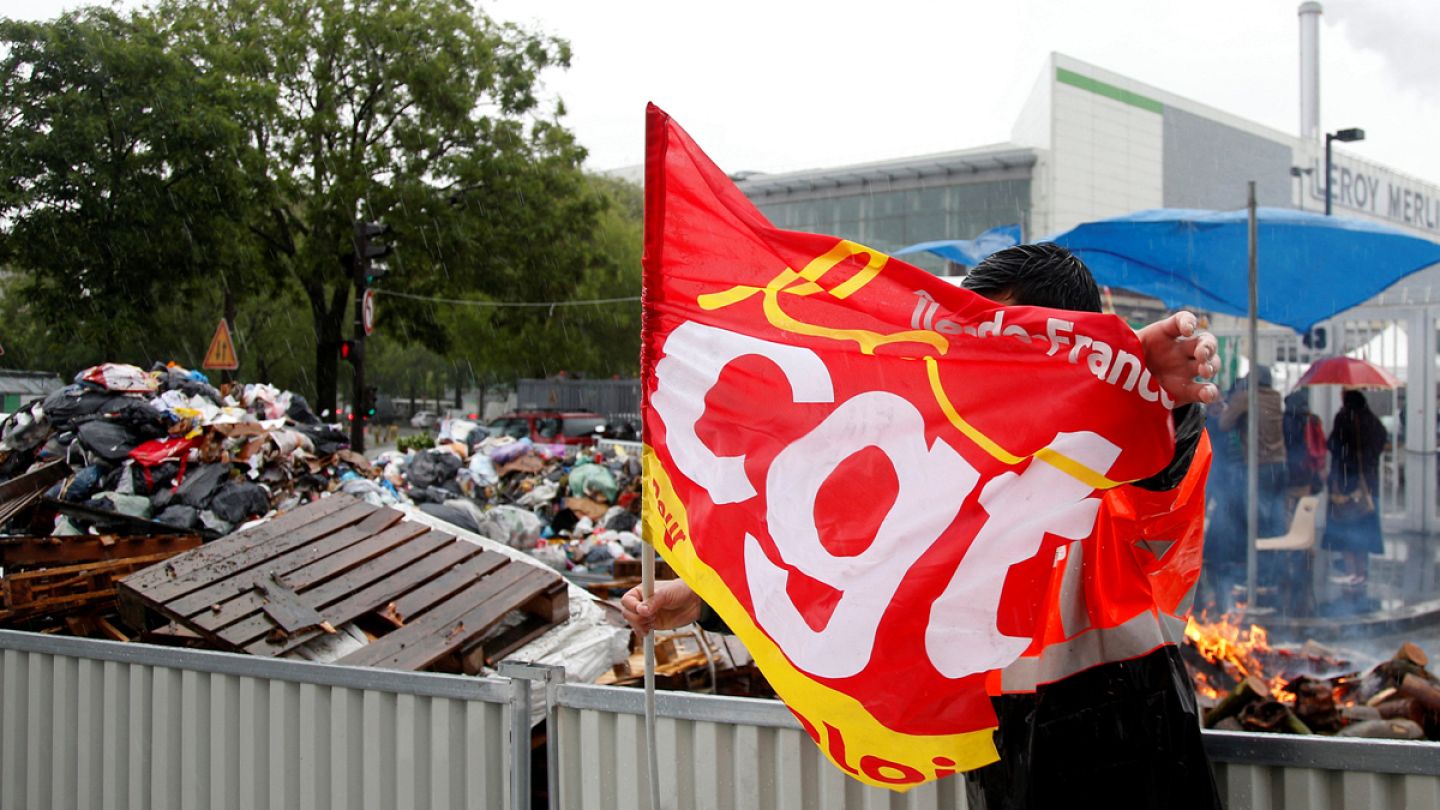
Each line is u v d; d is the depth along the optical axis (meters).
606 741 2.63
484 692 2.71
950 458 1.84
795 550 2.00
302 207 28.03
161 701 3.18
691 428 2.19
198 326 37.69
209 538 6.86
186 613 3.97
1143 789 1.74
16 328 38.06
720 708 2.51
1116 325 1.66
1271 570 9.12
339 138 26.92
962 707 1.82
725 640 4.95
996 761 1.83
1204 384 1.56
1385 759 1.97
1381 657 7.70
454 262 27.17
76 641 3.33
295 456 8.35
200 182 23.30
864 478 1.94
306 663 2.95
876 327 1.97
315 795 2.92
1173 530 1.80
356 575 4.37
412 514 5.36
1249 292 8.23
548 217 28.05
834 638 1.92
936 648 1.83
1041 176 37.50
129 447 7.51
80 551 5.04
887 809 2.36
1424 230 46.09
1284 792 2.05
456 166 26.84
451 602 4.30
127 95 22.92
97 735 3.31
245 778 3.03
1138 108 39.25
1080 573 1.80
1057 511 1.71
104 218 22.36
